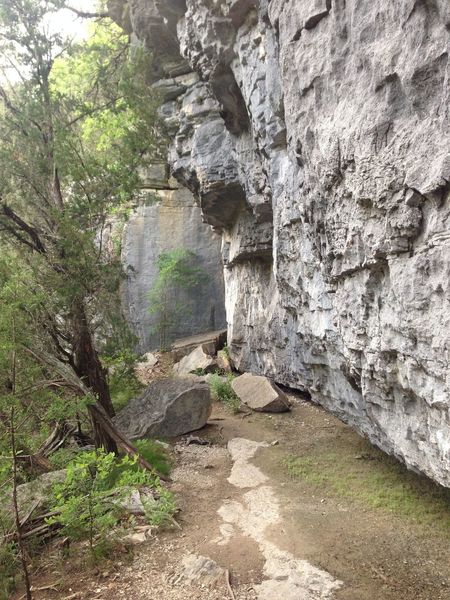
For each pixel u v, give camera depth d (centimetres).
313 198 852
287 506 838
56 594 628
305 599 575
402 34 562
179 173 1866
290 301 1312
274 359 1697
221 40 1274
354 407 1030
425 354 574
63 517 664
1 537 650
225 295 2353
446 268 520
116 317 1108
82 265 969
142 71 1183
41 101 1015
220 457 1116
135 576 646
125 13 1911
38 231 1028
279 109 1076
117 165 1085
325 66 744
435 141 525
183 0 1459
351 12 666
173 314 2558
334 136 718
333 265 830
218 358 2131
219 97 1440
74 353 1051
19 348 797
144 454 1044
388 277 669
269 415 1445
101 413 954
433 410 600
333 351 1026
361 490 889
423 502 826
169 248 2581
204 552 693
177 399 1268
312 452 1116
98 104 1185
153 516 753
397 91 590
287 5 848
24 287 823
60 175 1066
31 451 842
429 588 593
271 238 1633
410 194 566
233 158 1594
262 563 657
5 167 975
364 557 664
